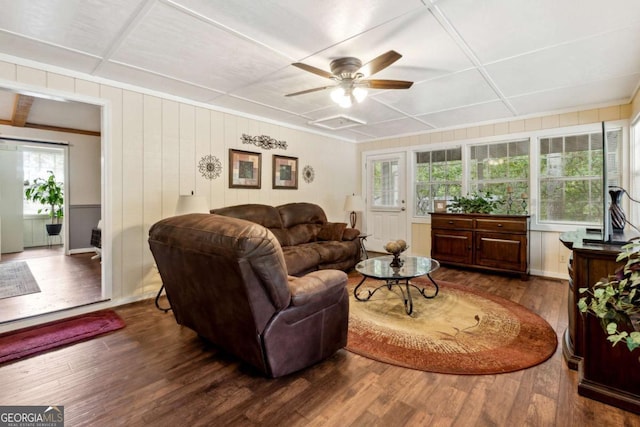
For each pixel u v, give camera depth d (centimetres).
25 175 703
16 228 627
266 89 343
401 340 247
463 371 203
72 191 609
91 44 242
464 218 462
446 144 529
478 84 324
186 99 375
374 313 304
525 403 172
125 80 317
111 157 319
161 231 218
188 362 216
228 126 420
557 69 287
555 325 274
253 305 176
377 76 300
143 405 171
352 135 596
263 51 252
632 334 101
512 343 241
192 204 320
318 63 274
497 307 317
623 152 381
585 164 413
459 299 342
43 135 578
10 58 259
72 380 195
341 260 445
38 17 205
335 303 216
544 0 186
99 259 551
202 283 198
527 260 414
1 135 538
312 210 505
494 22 210
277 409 168
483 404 171
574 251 192
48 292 358
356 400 176
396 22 210
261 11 198
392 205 607
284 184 499
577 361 203
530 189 449
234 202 431
